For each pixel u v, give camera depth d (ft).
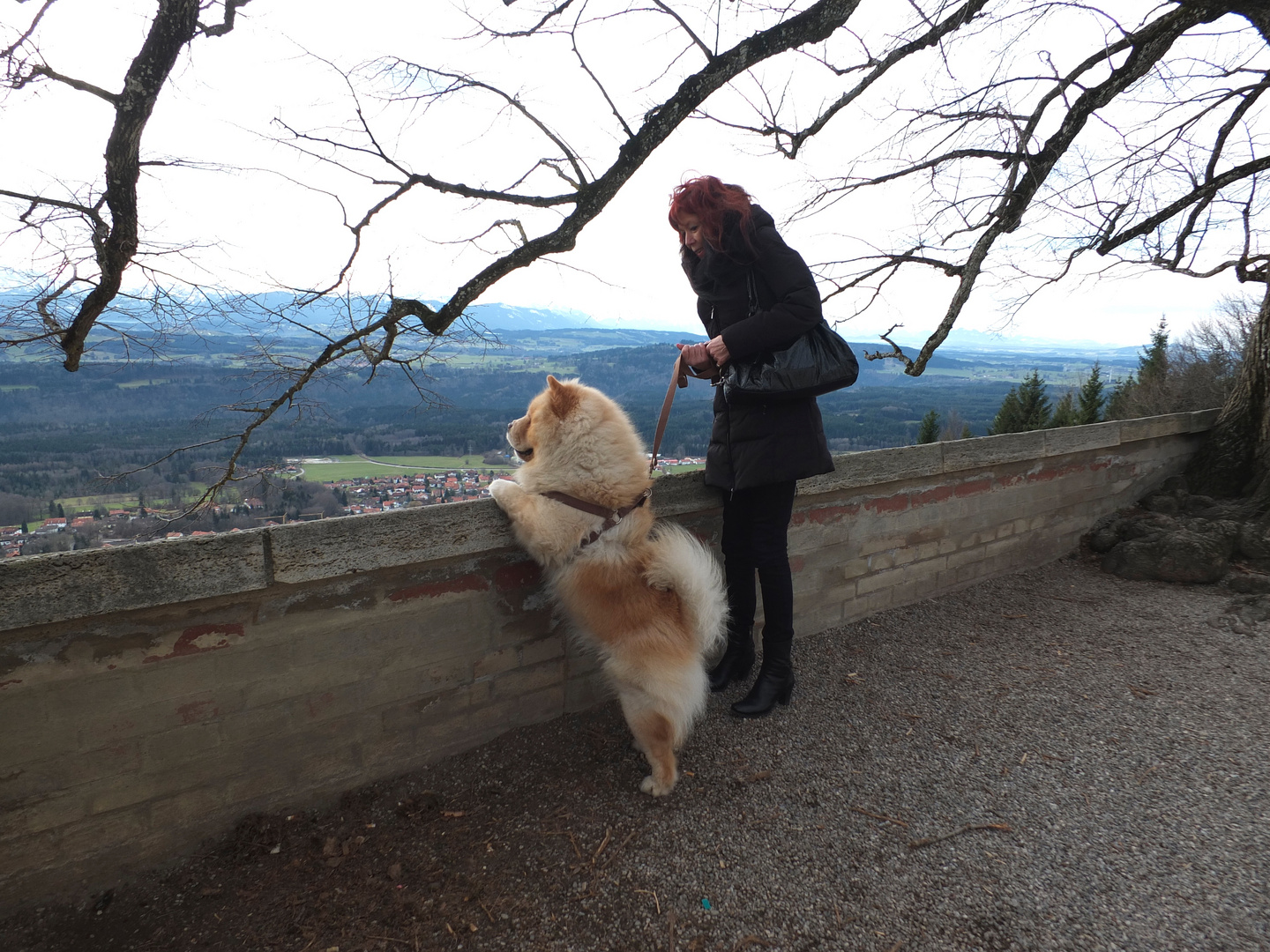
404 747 8.09
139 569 5.94
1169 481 19.29
